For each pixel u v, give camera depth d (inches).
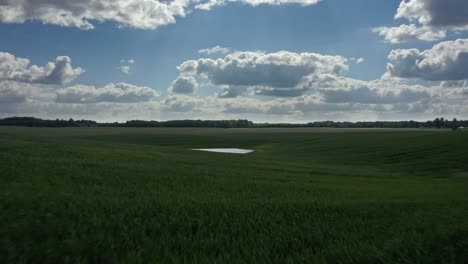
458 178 1258.0
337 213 402.0
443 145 2222.0
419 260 242.8
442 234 292.8
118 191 539.5
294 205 446.0
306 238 295.7
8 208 340.2
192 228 320.2
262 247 270.7
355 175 1223.5
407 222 356.8
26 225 287.3
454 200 565.6
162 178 745.6
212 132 6235.2
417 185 963.3
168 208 389.7
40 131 5969.5
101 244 254.4
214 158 1572.3
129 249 255.3
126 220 327.6
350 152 2415.1
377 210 426.3
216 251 261.6
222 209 396.5
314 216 385.1
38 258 228.8
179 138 4702.3
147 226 312.0
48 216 315.3
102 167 846.5
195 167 1081.4
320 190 709.3
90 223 308.0
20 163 773.3
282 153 2768.2
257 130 7170.3
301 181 908.0
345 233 315.3
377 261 245.0
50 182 587.2
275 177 953.5
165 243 271.4
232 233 306.7
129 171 820.6
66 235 273.1
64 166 789.2
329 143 3378.4
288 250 270.8
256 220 351.9
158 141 4284.0
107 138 4633.4
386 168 1667.1
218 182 749.9
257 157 1995.6
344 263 243.4
